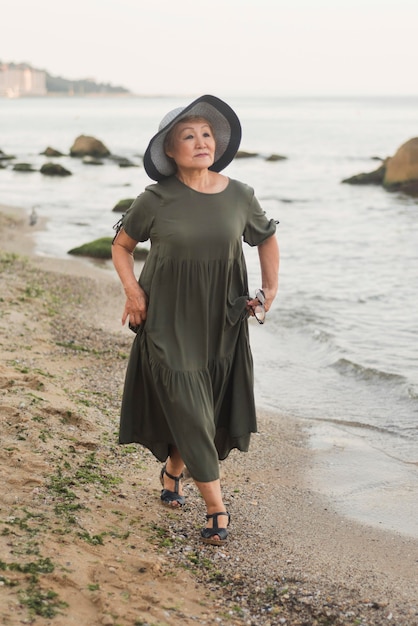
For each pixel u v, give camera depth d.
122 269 3.86
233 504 4.80
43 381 6.22
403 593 3.77
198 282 3.71
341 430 6.70
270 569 3.88
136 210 3.76
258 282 13.12
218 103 3.77
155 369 3.80
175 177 3.78
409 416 7.08
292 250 16.33
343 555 4.21
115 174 35.84
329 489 5.33
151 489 4.65
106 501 4.30
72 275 12.88
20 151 49.81
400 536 4.57
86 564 3.47
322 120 98.50
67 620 3.03
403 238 17.84
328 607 3.54
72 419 5.50
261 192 27.98
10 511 3.88
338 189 28.81
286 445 6.23
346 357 8.76
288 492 5.20
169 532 4.11
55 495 4.18
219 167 3.98
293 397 7.64
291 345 9.49
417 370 8.30
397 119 100.44
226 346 3.91
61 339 8.34
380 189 28.47
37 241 17.69
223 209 3.71
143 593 3.37
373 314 10.84
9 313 8.95
